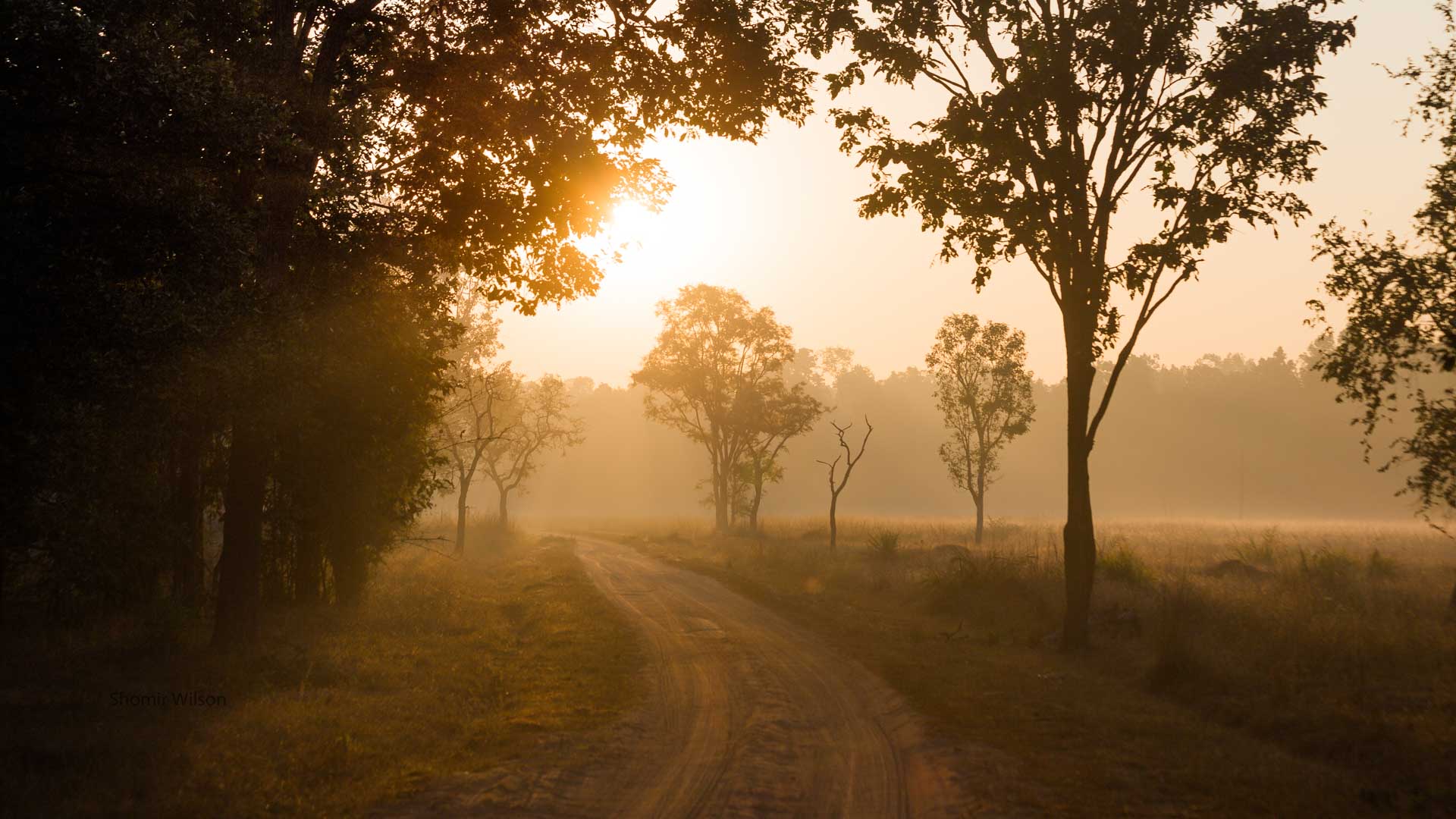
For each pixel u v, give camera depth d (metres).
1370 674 10.46
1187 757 8.03
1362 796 6.85
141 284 8.63
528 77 13.89
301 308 12.06
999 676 12.00
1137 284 13.95
